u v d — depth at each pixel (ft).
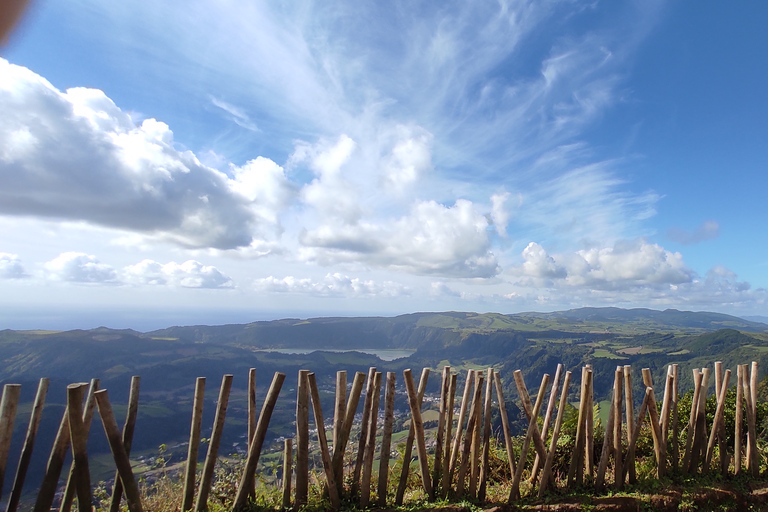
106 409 10.91
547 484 15.33
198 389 12.53
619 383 15.81
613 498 14.90
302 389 13.05
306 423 13.04
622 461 17.20
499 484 16.92
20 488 10.07
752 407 17.66
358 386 13.71
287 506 13.03
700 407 16.96
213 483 13.67
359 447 13.85
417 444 14.12
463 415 15.67
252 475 12.67
